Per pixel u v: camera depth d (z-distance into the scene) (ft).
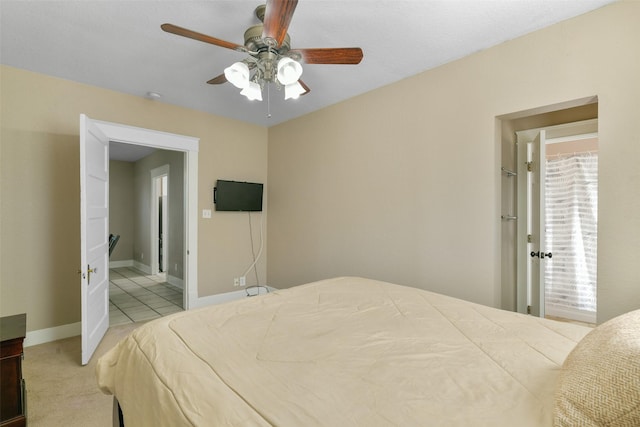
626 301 5.72
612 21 5.85
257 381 3.07
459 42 7.22
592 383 2.26
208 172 12.51
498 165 7.57
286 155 13.29
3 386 5.17
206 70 8.72
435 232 8.46
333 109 11.23
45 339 9.00
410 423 2.46
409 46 7.38
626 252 5.73
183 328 4.38
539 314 9.15
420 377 3.15
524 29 6.71
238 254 13.46
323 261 11.64
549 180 11.41
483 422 2.46
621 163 5.77
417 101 8.82
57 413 5.89
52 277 9.15
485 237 7.55
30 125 8.79
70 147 9.41
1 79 8.36
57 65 8.43
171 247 17.15
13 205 8.56
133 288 16.08
